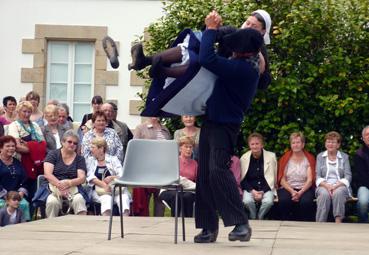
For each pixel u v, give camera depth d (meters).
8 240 9.47
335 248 9.11
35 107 16.11
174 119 15.93
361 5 15.43
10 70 21.23
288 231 11.31
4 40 21.22
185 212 13.93
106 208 13.81
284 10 15.41
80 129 15.83
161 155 9.94
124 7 21.14
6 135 14.14
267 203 14.03
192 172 14.20
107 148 14.59
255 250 8.55
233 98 8.66
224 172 8.66
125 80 21.14
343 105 14.95
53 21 21.23
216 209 9.11
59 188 13.77
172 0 16.45
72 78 21.38
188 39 8.66
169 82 8.65
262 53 8.92
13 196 13.45
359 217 14.08
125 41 21.14
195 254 8.10
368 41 15.33
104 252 8.26
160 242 9.31
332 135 14.28
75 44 21.45
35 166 14.51
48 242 9.26
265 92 15.13
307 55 15.41
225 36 8.46
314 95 15.38
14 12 21.23
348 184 14.09
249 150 14.95
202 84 8.52
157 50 15.99
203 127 8.86
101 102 16.11
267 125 15.17
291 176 14.30
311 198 14.09
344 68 15.15
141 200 14.66
